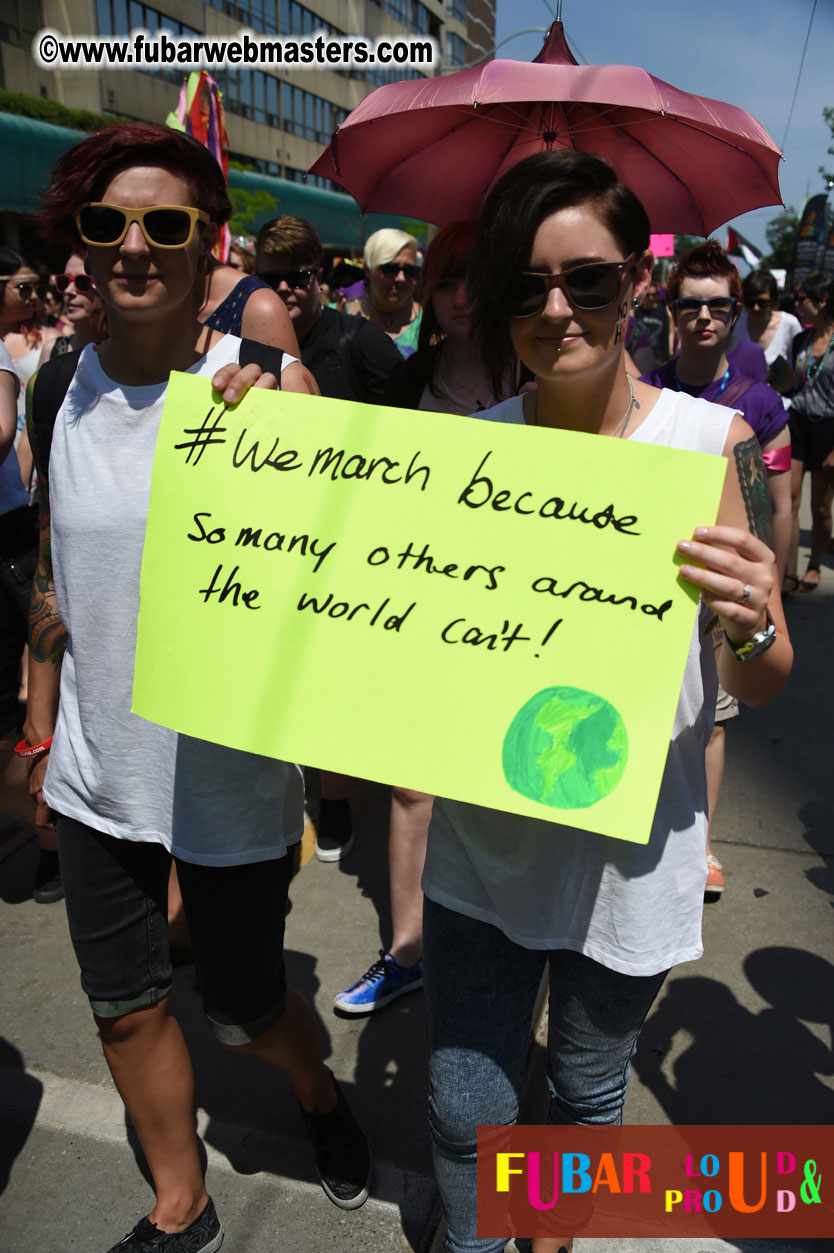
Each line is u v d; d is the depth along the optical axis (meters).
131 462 1.51
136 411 1.50
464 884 1.47
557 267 1.22
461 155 2.73
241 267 4.65
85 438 1.54
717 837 3.31
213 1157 2.07
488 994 1.49
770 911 2.90
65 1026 2.48
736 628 1.21
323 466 1.35
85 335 3.46
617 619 1.22
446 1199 1.58
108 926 1.65
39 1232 1.92
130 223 1.39
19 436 3.31
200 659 1.38
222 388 1.39
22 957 2.75
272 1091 2.26
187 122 4.70
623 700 1.22
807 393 5.60
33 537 2.72
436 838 1.51
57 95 21.48
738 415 1.31
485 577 1.27
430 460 1.31
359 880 3.10
